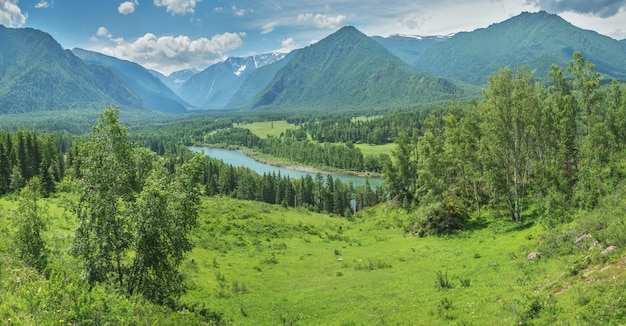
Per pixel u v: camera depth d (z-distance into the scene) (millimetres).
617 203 35344
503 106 54125
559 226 40250
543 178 52062
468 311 24547
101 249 26844
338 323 28125
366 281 38781
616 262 22469
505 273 32281
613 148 66125
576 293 20438
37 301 16141
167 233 27797
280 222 77438
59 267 28219
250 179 164000
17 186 98562
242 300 34344
